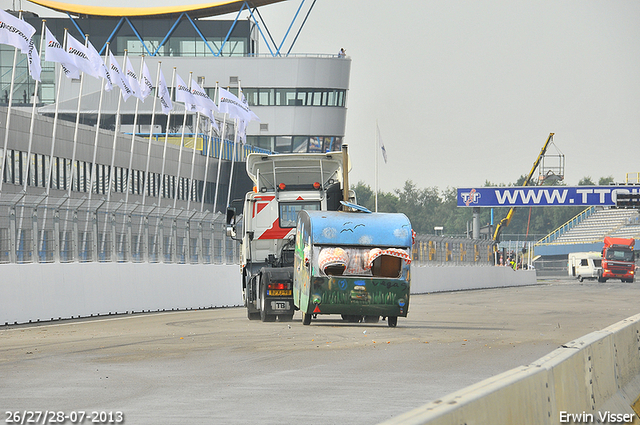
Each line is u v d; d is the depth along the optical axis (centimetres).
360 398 2684
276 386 2947
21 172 15888
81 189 17762
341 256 5781
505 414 1462
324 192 6894
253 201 6881
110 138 18775
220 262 10062
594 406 2228
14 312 6281
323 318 7100
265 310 6375
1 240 6400
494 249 19812
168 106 13500
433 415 1185
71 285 7044
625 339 2969
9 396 2711
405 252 5822
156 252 8688
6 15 9544
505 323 6488
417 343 4597
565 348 2195
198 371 3362
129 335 5156
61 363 3628
